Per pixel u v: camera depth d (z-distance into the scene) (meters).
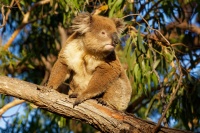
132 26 13.30
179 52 15.05
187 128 14.05
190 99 13.82
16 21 16.48
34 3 15.68
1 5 13.77
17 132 15.30
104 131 9.45
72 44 10.90
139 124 9.44
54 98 9.16
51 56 17.09
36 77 16.78
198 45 16.47
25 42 16.55
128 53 12.91
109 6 13.01
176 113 13.71
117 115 9.42
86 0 12.77
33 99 9.10
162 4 14.45
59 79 10.67
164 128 9.58
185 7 16.48
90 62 10.91
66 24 15.55
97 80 10.67
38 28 16.41
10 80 9.09
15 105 13.95
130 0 13.41
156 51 13.33
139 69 12.83
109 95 11.11
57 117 14.98
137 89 12.95
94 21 11.09
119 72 11.01
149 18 14.48
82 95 10.23
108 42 10.83
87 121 9.39
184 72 13.99
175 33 17.30
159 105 14.45
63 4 13.09
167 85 13.54
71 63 10.80
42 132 15.86
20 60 15.16
